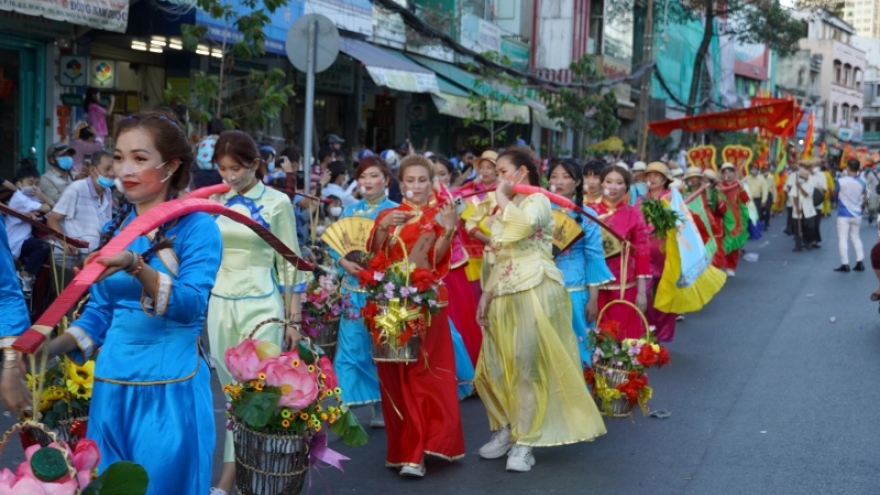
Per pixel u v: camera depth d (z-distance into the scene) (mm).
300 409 4105
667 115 41500
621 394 6547
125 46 13656
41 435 4355
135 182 3646
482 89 20062
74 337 3730
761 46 57156
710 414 7590
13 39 11469
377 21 18312
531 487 5844
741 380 8750
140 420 3664
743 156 19781
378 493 5707
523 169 6355
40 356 3613
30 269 8719
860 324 11703
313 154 17547
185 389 3738
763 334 11047
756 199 26391
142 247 3682
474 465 6277
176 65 14438
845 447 6715
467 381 7617
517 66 27141
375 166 7062
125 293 3678
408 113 21797
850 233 17422
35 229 8797
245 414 4008
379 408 7133
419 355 5883
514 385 6164
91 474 3146
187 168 3781
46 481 2979
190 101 14312
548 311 6156
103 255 3234
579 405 6180
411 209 6348
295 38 9273
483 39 23812
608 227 6793
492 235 6195
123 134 3658
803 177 21172
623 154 29109
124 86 13945
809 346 10336
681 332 11172
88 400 4582
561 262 7133
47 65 11992
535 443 6098
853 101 86438
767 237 24734
